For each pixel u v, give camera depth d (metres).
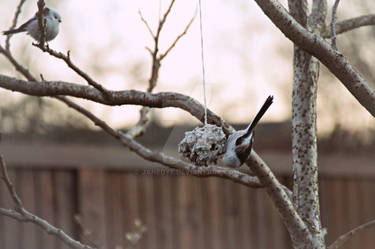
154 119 9.38
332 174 9.84
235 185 9.62
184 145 4.52
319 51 4.62
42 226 5.24
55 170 8.84
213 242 9.46
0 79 4.89
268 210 9.68
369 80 12.70
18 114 10.88
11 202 8.52
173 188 9.35
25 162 8.68
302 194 5.11
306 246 4.93
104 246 8.91
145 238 9.14
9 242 8.39
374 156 10.00
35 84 4.88
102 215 8.97
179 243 9.30
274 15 4.54
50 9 6.09
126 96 4.82
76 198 8.90
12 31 6.07
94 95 4.83
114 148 9.14
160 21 6.39
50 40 6.16
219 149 4.42
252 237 9.60
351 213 9.78
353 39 12.75
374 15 5.77
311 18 5.50
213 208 9.51
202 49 4.90
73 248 5.28
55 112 10.95
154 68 6.50
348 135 11.12
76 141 10.83
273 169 9.70
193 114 4.76
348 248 9.74
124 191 9.12
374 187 9.87
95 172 9.02
